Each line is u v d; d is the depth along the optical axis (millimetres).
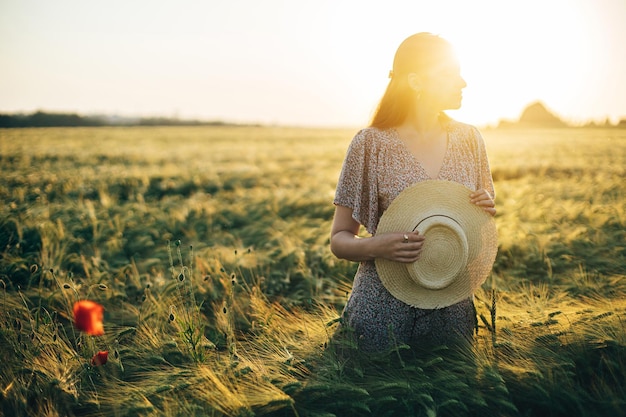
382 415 2336
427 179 2432
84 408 2539
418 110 2432
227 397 2387
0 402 2480
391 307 2533
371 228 2521
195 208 8336
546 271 4570
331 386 2412
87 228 6941
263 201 9492
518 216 7090
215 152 25859
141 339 3184
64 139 36875
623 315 2836
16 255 5141
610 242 5227
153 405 2408
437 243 2357
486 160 2592
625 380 2371
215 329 3572
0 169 15039
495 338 2662
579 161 16938
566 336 2730
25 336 3055
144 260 5680
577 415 2266
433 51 2312
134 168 16031
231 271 4832
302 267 4871
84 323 2264
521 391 2402
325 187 11391
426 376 2426
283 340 3068
